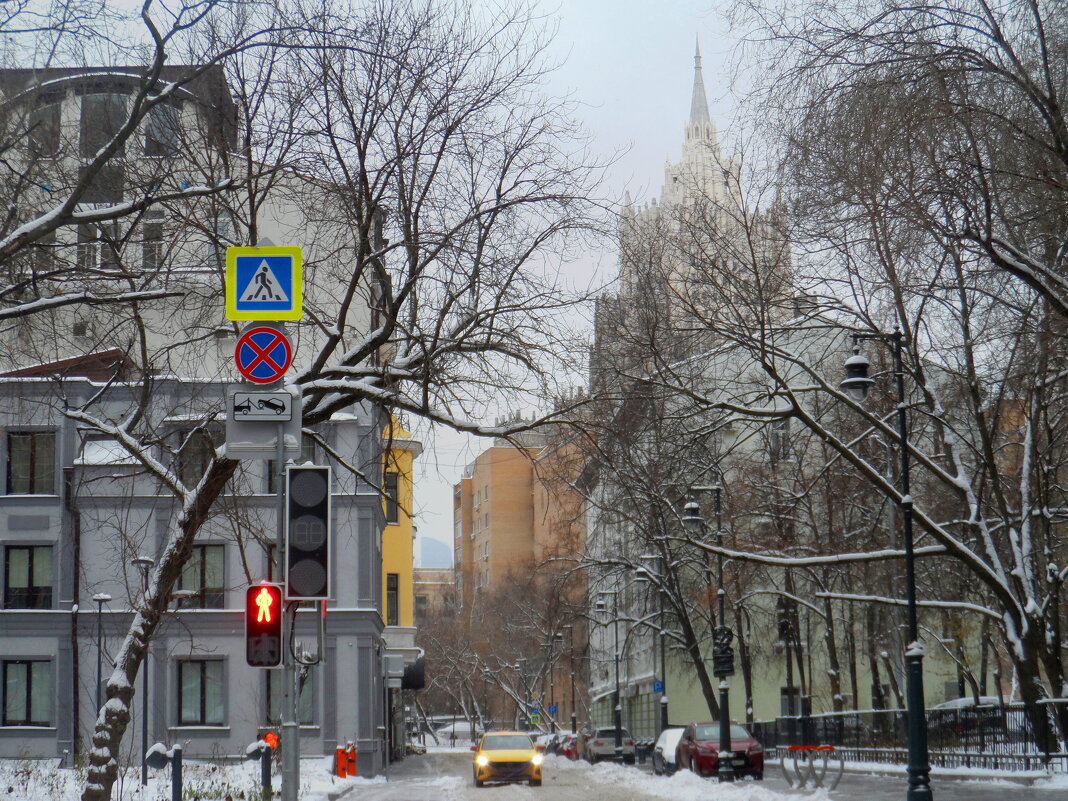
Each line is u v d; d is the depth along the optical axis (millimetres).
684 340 33312
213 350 37500
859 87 24047
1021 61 23875
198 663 52281
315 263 23672
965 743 41156
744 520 57531
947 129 23328
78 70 19453
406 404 22312
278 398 16969
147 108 18031
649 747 75500
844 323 36156
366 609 53750
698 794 37281
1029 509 38344
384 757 63812
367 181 21859
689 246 32094
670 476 38781
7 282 20562
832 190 25531
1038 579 44625
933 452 49531
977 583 49938
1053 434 41031
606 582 80688
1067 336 25766
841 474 51625
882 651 57688
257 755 33250
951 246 25219
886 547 53594
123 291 21828
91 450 51312
